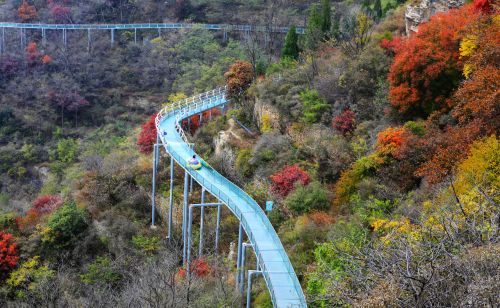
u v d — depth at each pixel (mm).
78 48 91875
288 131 42500
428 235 16328
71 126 79312
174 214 43281
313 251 27859
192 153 42688
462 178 22828
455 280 13133
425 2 43094
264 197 37062
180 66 86125
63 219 37656
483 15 32188
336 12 75438
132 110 82250
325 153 36219
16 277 33344
